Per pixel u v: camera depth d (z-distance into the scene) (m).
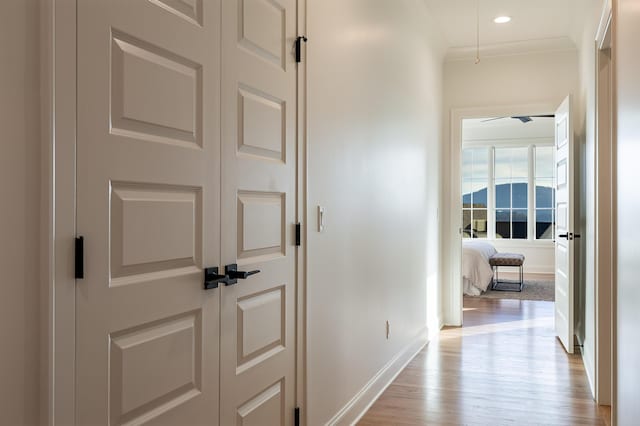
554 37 5.34
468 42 5.52
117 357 1.37
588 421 3.14
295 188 2.37
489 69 5.69
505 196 10.34
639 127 1.79
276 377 2.21
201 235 1.69
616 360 2.41
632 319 1.95
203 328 1.71
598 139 3.61
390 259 3.88
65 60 1.20
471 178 10.52
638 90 1.82
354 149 3.13
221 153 1.80
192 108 1.65
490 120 9.88
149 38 1.46
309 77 2.50
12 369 1.09
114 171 1.34
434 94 5.36
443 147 5.82
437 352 4.67
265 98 2.11
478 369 4.17
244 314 1.96
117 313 1.36
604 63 3.62
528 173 10.18
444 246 5.82
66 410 1.21
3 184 1.07
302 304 2.45
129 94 1.39
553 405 3.40
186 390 1.64
